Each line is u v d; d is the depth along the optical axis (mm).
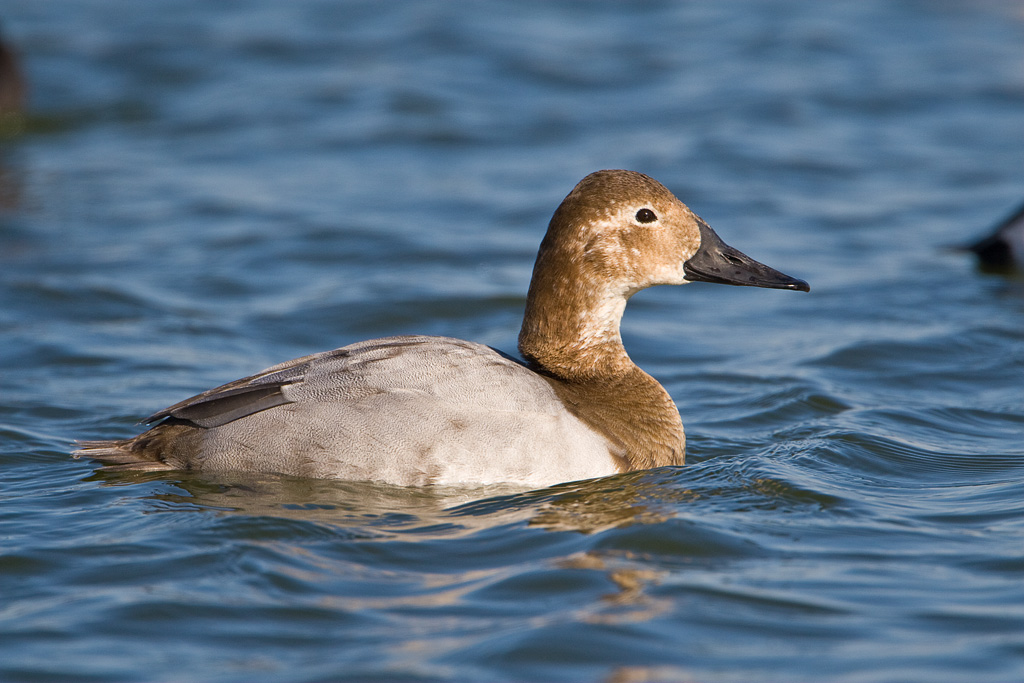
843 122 24891
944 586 7691
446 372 9453
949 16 32844
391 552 8156
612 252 10125
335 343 14531
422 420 9172
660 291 17266
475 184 21375
